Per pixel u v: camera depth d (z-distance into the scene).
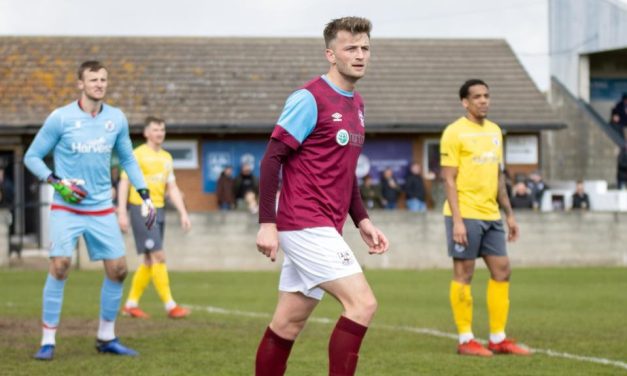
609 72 49.19
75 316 16.45
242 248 29.58
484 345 13.49
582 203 37.00
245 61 44.62
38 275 26.67
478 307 19.11
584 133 46.59
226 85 43.12
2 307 18.16
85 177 12.07
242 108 41.81
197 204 40.91
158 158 16.61
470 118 12.91
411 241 30.08
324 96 8.23
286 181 8.29
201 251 29.45
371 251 8.77
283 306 8.47
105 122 12.13
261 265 29.64
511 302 19.80
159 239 16.44
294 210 8.19
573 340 13.93
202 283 24.53
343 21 8.23
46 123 11.97
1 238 29.09
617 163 41.62
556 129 42.81
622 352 12.73
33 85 41.94
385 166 41.91
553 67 48.88
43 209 32.38
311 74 44.31
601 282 24.84
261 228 8.09
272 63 44.72
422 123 41.56
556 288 23.12
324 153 8.21
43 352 11.87
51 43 44.47
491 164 12.84
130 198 16.48
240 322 15.72
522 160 43.41
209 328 14.84
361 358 12.06
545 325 15.78
